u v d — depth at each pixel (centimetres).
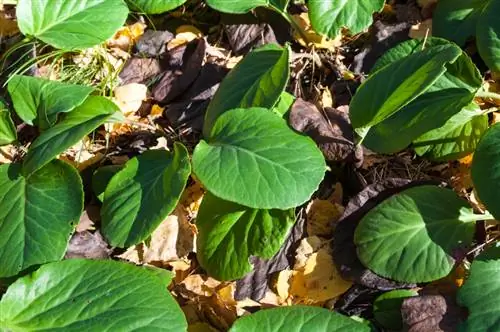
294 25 144
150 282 116
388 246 120
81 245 125
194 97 141
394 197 122
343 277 122
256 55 131
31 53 143
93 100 130
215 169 118
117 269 117
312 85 142
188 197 131
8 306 114
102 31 139
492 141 119
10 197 123
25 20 137
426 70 117
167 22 152
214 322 123
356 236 121
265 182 116
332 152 126
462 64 126
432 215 121
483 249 124
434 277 118
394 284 120
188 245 128
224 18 148
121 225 120
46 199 122
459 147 129
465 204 122
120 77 145
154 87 143
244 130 121
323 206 129
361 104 123
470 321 113
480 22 131
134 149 137
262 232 119
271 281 124
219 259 121
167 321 112
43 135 125
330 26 139
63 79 143
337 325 114
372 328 118
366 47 143
